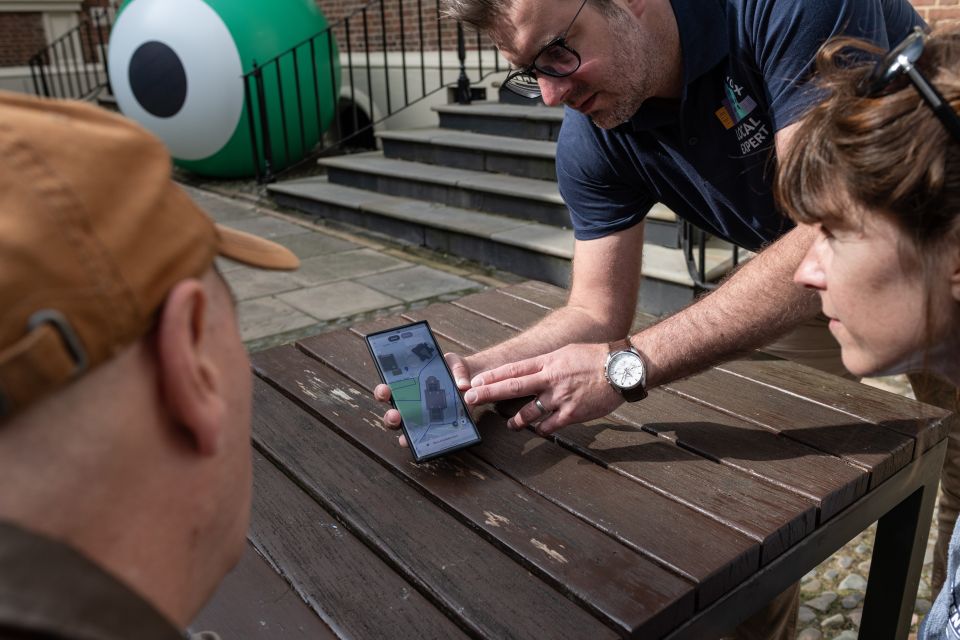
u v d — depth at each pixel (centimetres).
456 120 602
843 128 67
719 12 131
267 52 625
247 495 55
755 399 136
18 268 37
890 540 134
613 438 126
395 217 506
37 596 32
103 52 1003
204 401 45
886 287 71
